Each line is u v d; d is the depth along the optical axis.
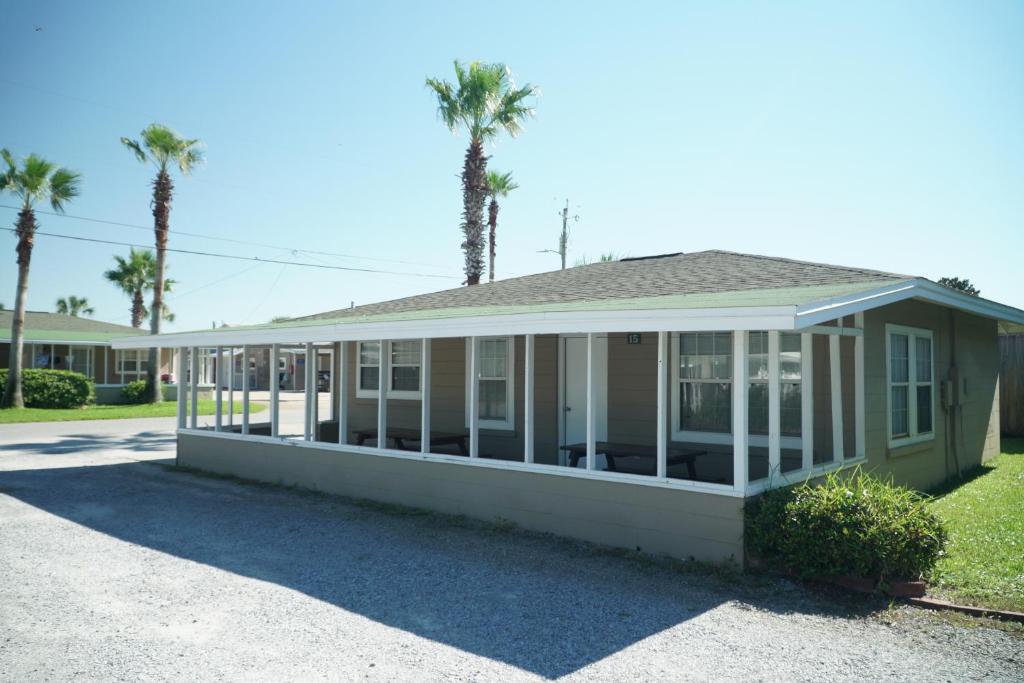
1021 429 17.67
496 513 8.27
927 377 10.37
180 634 4.99
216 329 12.32
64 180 26.31
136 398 31.11
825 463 7.71
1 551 7.28
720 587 5.93
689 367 9.27
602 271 12.27
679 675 4.29
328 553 7.13
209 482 11.45
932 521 5.85
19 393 26.84
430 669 4.40
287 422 24.17
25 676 4.29
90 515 9.02
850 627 5.05
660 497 6.86
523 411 10.98
